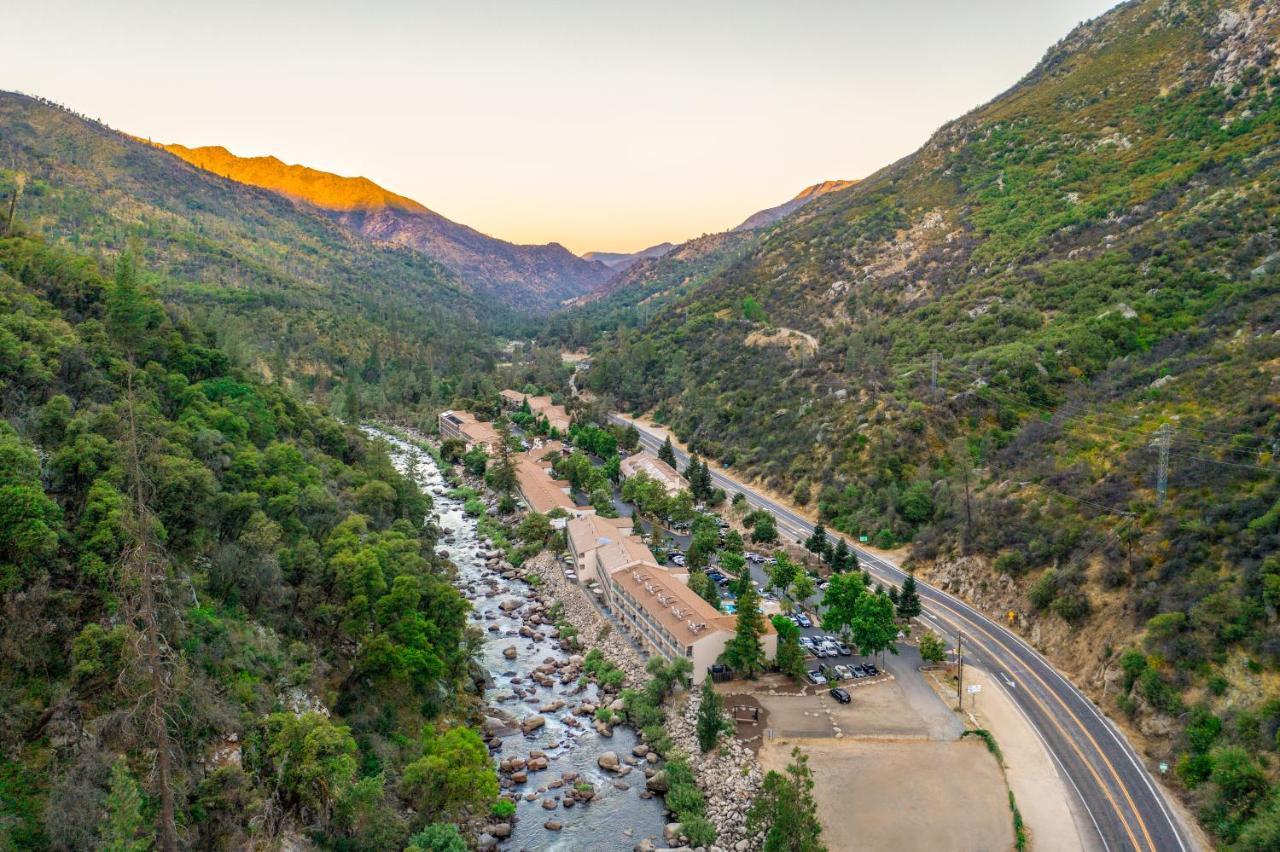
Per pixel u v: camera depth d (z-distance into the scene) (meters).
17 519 58.41
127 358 107.94
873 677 96.00
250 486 96.81
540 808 76.62
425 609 93.62
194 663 64.31
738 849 69.50
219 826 55.91
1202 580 86.25
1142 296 169.25
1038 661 98.25
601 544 132.38
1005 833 68.56
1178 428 114.19
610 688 99.19
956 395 161.25
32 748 52.56
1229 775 66.19
